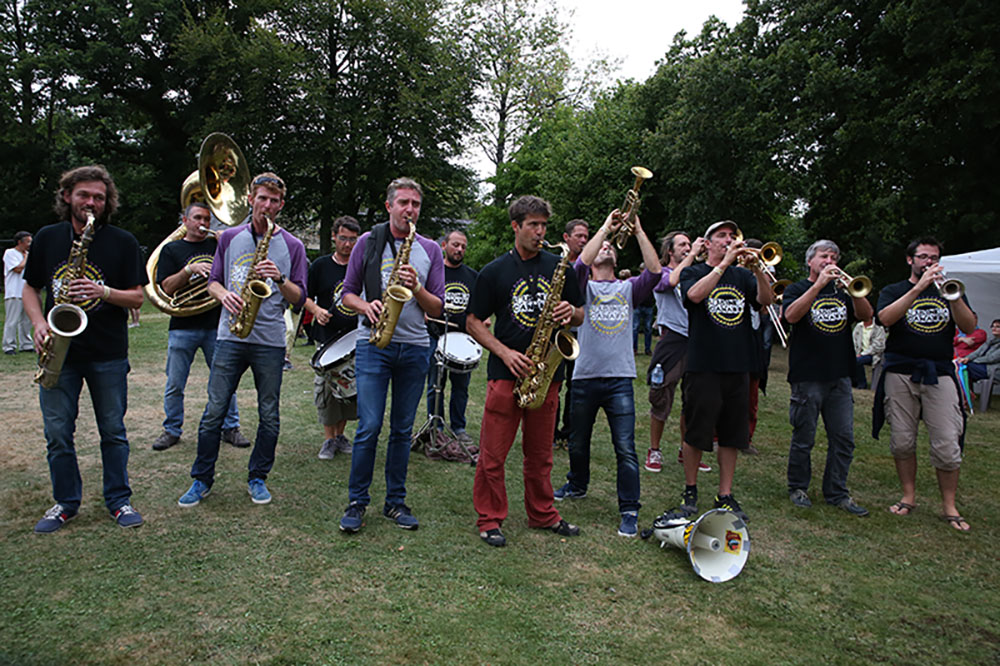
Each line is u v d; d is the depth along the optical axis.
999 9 11.05
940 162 12.98
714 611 3.00
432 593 3.00
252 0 22.91
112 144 25.91
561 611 2.91
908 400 4.38
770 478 5.15
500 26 27.42
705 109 15.51
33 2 22.14
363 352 3.74
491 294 3.64
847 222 16.11
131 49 24.00
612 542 3.71
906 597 3.21
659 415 5.20
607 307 4.02
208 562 3.18
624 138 19.12
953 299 4.05
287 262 4.01
